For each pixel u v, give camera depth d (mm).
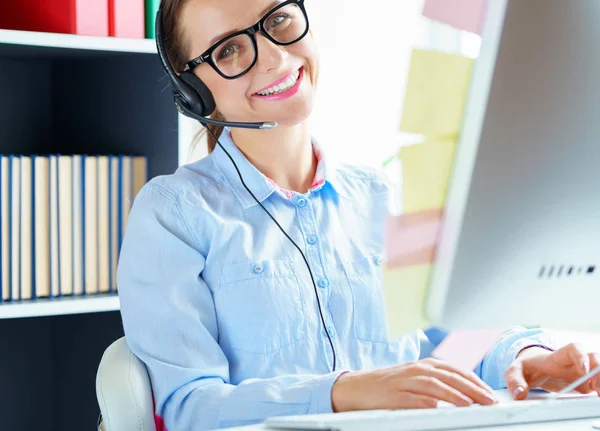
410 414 782
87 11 1910
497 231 748
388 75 2342
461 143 723
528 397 1054
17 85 2318
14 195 1900
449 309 762
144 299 1353
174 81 1395
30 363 2377
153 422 1267
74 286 1982
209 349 1316
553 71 724
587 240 793
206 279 1393
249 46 1353
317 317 1384
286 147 1456
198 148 2139
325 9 2375
